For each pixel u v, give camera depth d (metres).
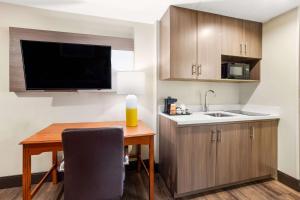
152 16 2.20
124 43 2.29
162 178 2.22
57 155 2.08
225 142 1.91
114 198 1.31
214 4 1.90
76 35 2.10
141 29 2.35
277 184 2.07
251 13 2.10
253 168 2.05
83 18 2.14
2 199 1.76
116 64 2.26
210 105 2.57
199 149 1.81
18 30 1.90
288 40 2.02
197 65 2.04
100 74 2.10
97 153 1.22
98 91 2.22
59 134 1.56
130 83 1.91
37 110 2.03
